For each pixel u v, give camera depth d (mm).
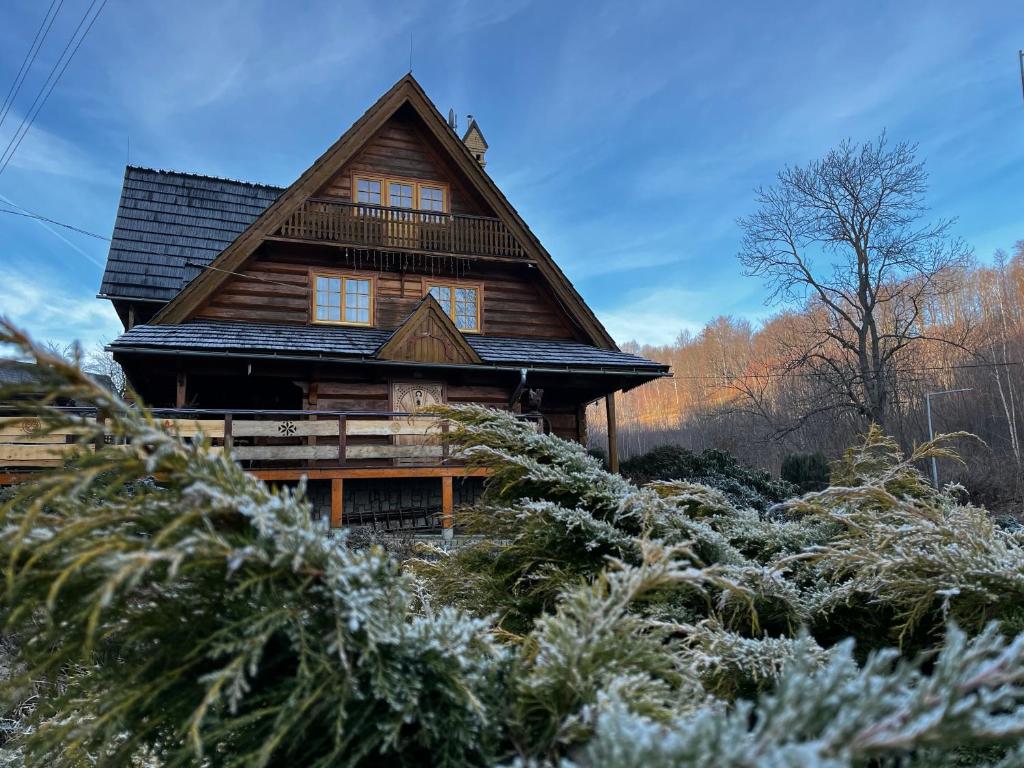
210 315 8906
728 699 1094
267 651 792
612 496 1636
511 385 9703
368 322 9766
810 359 19688
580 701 789
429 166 10547
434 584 1790
